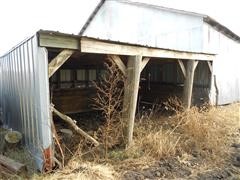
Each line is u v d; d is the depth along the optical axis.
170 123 7.50
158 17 12.05
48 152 4.54
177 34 11.48
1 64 8.77
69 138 6.13
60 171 4.52
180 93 9.77
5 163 4.82
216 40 11.59
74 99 9.92
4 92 8.53
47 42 4.44
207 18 10.62
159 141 5.87
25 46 5.33
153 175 4.76
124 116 6.02
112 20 14.00
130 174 4.66
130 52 5.72
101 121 8.59
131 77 5.88
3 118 8.94
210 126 6.95
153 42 12.21
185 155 5.69
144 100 11.46
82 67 10.15
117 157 5.34
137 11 12.76
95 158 5.16
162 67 10.53
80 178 4.25
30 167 4.86
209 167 5.33
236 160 5.75
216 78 10.88
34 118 5.00
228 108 10.27
